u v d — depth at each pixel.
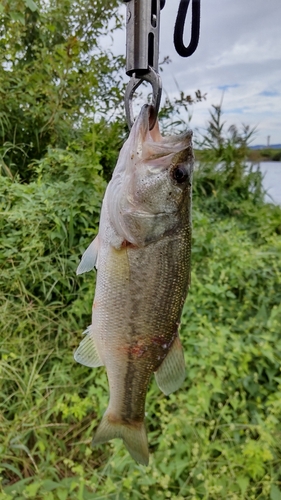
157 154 0.29
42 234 0.71
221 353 0.59
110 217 0.30
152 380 0.60
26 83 0.89
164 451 0.51
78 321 0.69
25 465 0.53
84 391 0.62
